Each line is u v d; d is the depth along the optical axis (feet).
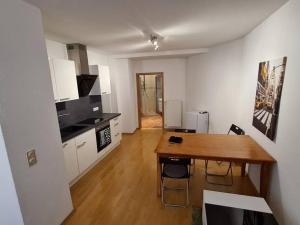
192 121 16.17
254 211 5.63
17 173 5.16
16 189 5.13
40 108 6.03
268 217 5.43
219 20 7.83
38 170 5.93
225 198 6.21
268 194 7.39
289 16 5.93
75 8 6.13
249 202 6.01
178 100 19.69
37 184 5.90
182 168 8.34
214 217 5.47
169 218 7.45
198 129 15.92
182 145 8.63
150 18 7.38
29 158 5.56
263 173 7.20
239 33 10.07
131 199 8.68
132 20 7.55
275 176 6.82
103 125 12.99
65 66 9.80
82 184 10.05
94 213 7.84
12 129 5.02
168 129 20.39
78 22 7.52
